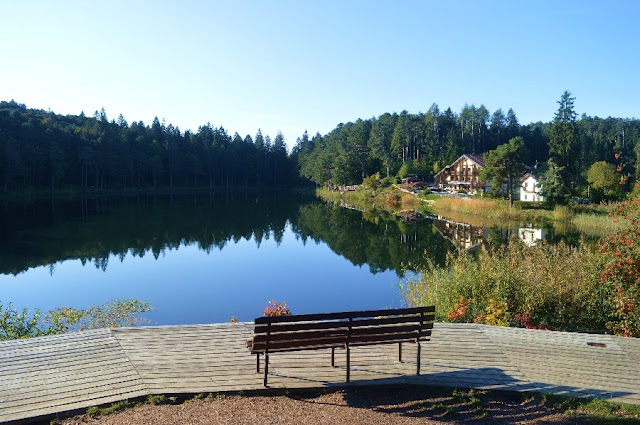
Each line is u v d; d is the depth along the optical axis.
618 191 50.00
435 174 81.88
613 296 9.82
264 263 23.70
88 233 32.97
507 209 45.94
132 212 48.84
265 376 6.13
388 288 18.42
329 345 6.36
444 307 11.27
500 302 10.33
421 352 7.47
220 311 15.59
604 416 5.62
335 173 87.88
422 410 5.76
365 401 5.96
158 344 7.43
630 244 9.53
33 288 18.53
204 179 108.06
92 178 83.69
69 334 7.77
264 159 117.31
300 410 5.65
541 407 5.89
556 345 7.94
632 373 6.88
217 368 6.62
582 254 13.16
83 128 86.50
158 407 5.60
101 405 5.54
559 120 60.28
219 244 29.52
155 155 91.94
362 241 30.91
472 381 6.52
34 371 6.36
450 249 27.31
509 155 46.25
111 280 19.86
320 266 22.95
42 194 68.25
